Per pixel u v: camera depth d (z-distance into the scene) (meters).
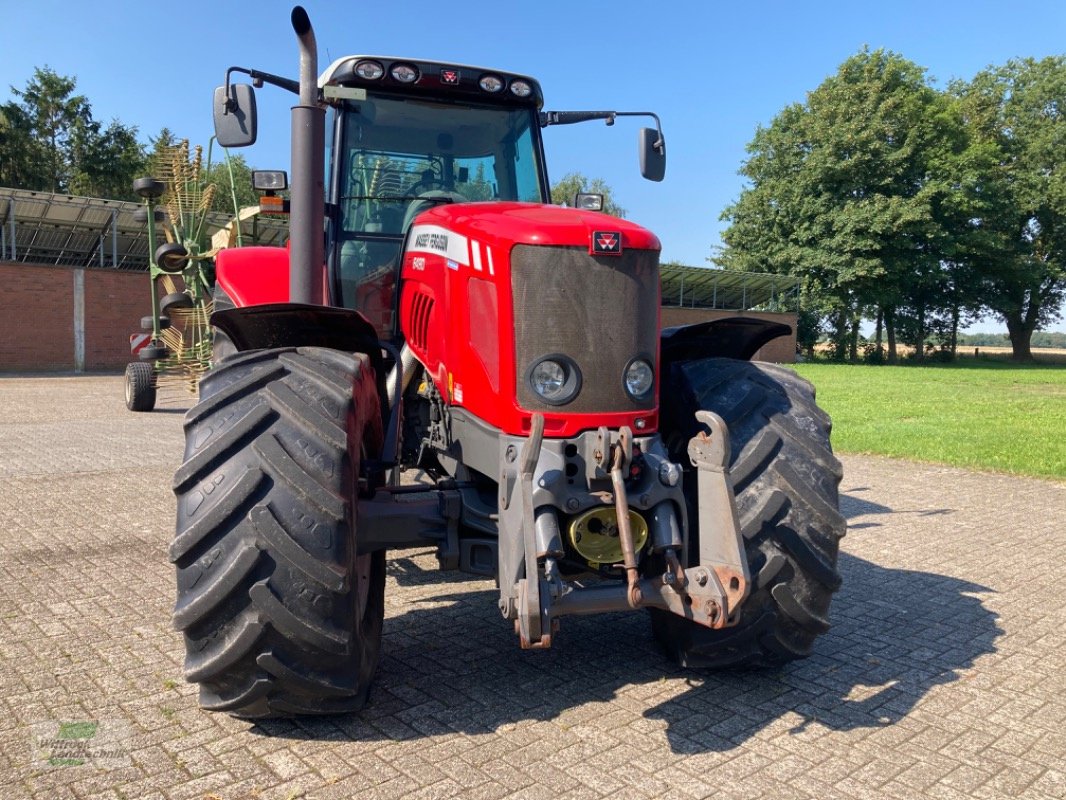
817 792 2.80
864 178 39.16
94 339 22.58
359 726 3.20
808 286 39.91
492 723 3.25
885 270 38.31
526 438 3.07
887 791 2.82
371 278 4.56
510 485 3.02
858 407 16.94
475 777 2.84
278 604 2.82
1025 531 6.71
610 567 3.20
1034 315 46.72
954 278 42.19
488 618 4.41
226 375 3.18
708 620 2.86
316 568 2.84
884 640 4.27
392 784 2.79
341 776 2.83
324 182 4.15
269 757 2.95
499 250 3.14
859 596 5.01
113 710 3.29
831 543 3.42
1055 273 43.47
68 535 5.80
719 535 2.89
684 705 3.44
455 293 3.41
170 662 3.75
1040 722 3.37
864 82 39.47
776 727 3.27
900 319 41.81
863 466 9.90
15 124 41.50
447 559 3.33
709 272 36.41
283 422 3.01
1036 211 43.56
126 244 25.27
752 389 3.66
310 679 2.92
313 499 2.88
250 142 3.78
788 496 3.39
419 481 4.61
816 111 40.34
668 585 2.98
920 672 3.85
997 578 5.40
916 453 10.61
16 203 22.16
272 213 4.55
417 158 4.70
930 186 37.78
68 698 3.39
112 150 43.44
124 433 10.54
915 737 3.22
